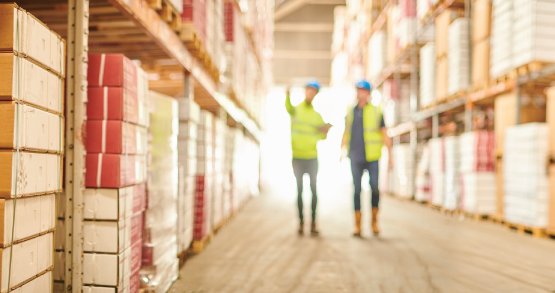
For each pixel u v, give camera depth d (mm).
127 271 1872
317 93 4574
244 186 7375
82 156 1704
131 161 1908
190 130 3213
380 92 11617
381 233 4551
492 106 6836
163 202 2404
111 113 1750
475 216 5594
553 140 4230
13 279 1293
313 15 20297
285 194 10227
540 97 5164
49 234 1537
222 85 5094
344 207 7391
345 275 2777
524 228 4574
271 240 4039
